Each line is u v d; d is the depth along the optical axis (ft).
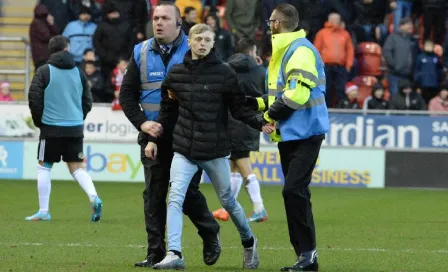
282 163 106.73
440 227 159.22
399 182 234.38
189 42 103.35
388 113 233.14
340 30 242.17
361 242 138.41
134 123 105.91
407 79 243.81
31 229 146.72
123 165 237.86
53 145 159.53
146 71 106.42
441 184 233.14
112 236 139.74
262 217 161.79
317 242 138.00
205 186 230.68
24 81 255.09
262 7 244.22
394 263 116.98
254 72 157.38
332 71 241.76
